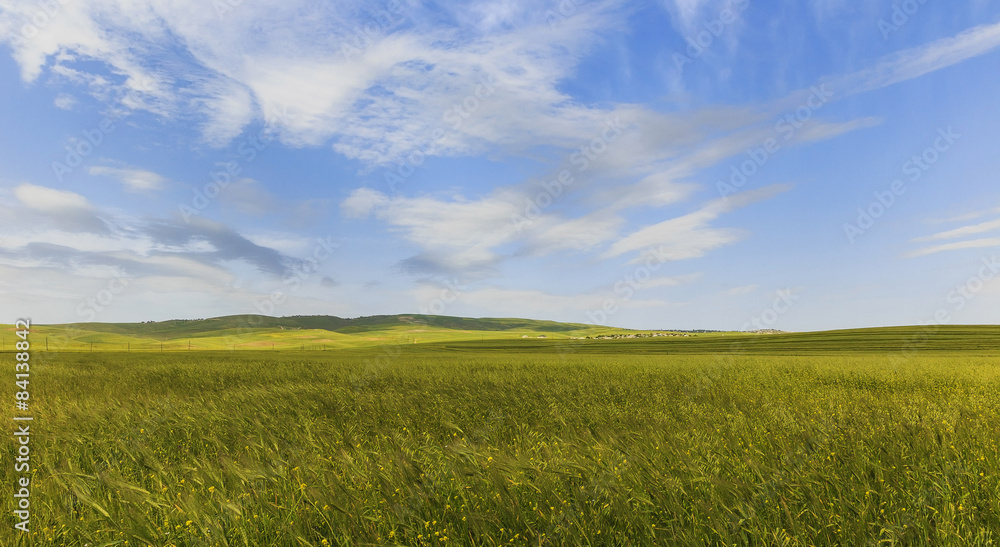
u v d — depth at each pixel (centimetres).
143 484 537
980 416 750
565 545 369
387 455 572
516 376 2084
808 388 1602
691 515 401
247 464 537
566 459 489
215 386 1831
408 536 395
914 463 503
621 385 1630
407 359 4691
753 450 544
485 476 465
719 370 2059
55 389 1571
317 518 418
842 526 379
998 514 390
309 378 2186
